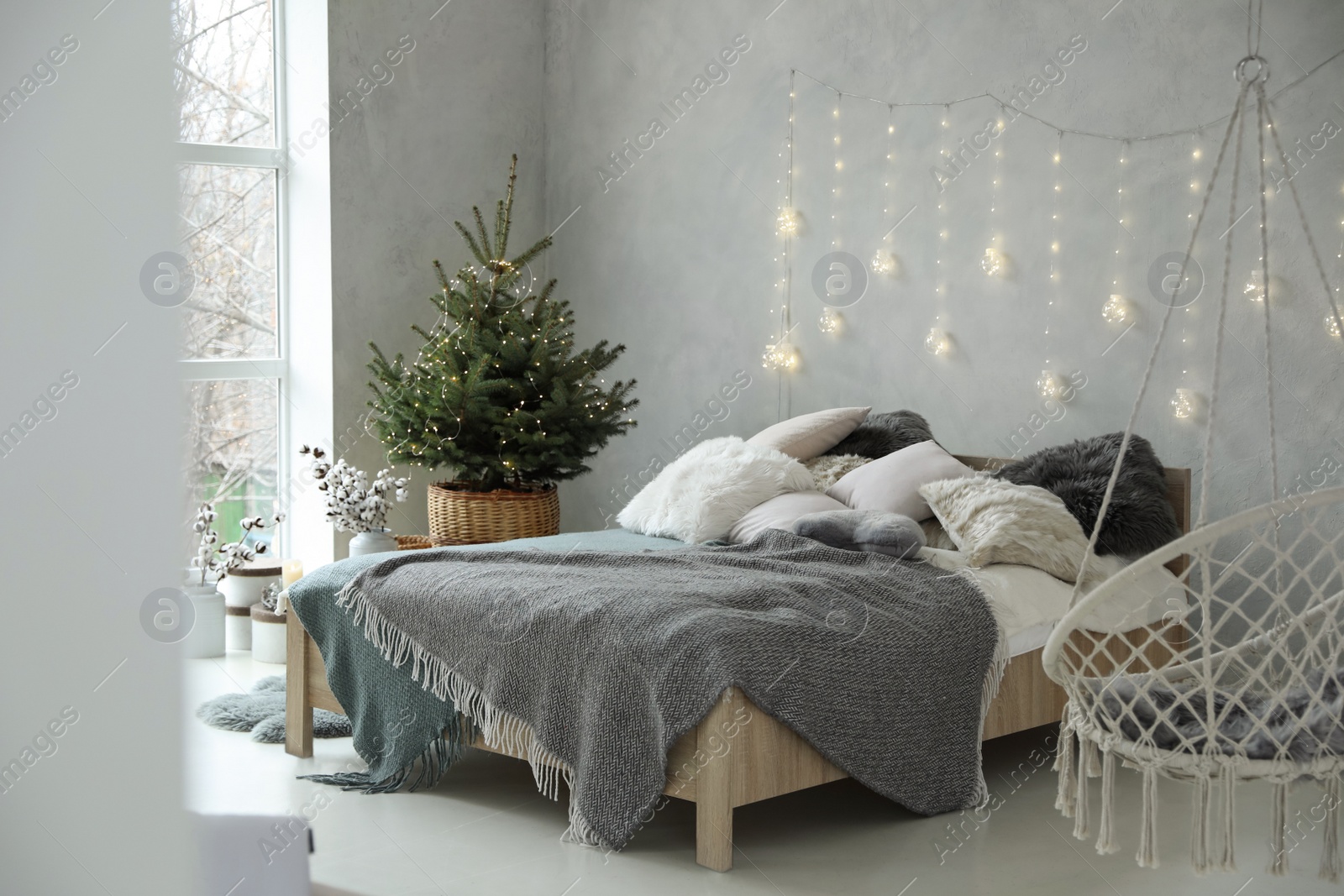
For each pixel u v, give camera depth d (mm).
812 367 5008
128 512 757
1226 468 3869
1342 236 3611
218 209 5332
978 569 3381
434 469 5301
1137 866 2752
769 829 2979
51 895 745
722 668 2623
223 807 896
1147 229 4055
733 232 5246
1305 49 3684
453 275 5672
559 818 3045
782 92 5051
